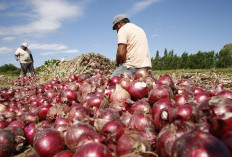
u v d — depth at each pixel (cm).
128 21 579
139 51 530
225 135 123
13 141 241
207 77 734
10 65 4434
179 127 143
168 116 171
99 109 241
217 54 4594
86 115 233
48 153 185
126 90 313
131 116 215
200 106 161
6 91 612
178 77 762
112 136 177
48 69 1028
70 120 235
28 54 1467
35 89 539
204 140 108
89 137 171
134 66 534
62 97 322
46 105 298
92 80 399
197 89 309
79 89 376
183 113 162
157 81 309
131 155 141
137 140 154
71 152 179
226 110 140
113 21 576
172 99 242
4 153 227
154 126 196
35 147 191
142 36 538
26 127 276
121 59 539
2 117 337
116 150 164
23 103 462
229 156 104
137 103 241
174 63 5462
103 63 1188
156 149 163
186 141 113
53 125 250
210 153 103
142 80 312
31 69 1505
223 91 219
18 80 1271
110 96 297
